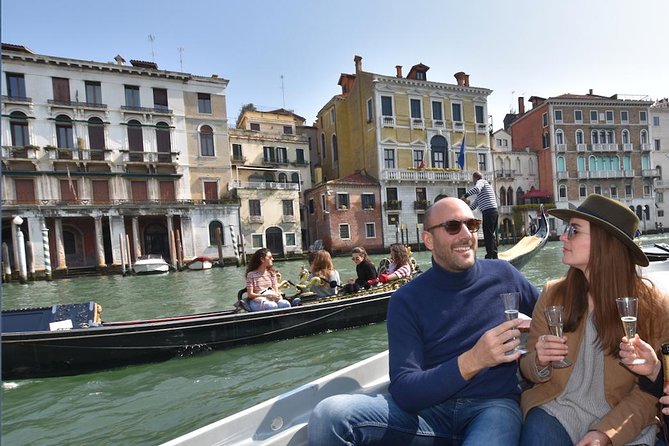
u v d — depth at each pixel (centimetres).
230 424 202
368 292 738
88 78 2517
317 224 3159
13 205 2250
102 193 2550
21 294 1584
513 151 3819
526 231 3578
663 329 172
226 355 595
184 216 2650
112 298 1348
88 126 2520
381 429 183
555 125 3753
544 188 3825
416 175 3109
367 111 3177
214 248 2725
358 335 684
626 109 3922
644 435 173
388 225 3083
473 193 692
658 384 166
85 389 496
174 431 400
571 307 188
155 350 567
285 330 650
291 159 3334
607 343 174
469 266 202
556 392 185
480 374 198
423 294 206
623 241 175
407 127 3128
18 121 2359
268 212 2925
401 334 198
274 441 198
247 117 3384
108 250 2695
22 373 517
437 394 169
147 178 2656
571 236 187
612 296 175
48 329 582
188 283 1714
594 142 3841
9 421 421
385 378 276
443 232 201
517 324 163
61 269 2342
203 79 2806
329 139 3731
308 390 235
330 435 176
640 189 3953
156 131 2686
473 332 201
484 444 169
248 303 656
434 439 192
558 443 172
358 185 3022
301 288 744
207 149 2834
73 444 379
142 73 2634
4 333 541
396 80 3072
